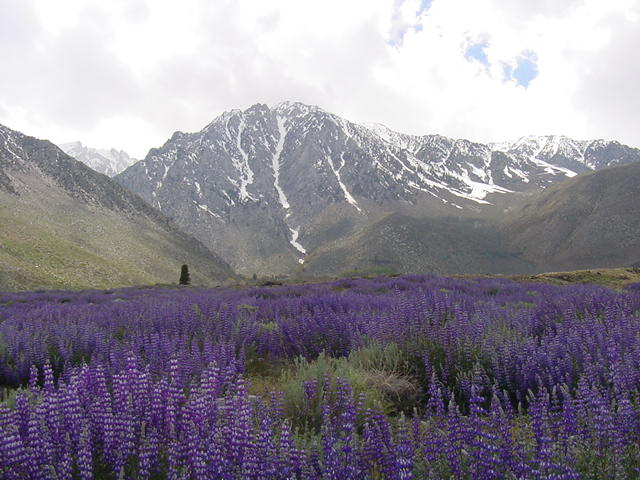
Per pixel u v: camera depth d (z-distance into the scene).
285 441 4.28
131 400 5.00
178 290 36.78
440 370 8.05
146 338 10.26
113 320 13.23
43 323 13.30
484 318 10.16
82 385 5.70
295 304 15.31
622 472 4.32
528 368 7.30
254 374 9.35
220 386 6.78
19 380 9.62
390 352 8.82
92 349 10.62
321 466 4.13
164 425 4.88
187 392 7.02
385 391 7.43
